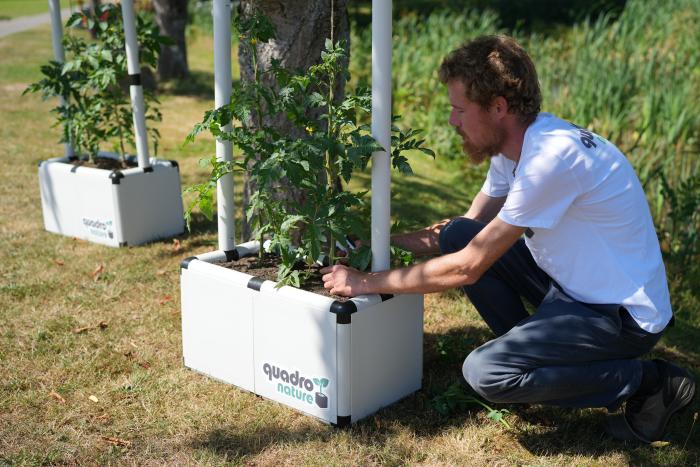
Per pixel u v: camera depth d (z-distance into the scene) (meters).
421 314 2.77
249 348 2.75
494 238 2.30
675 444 2.55
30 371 2.93
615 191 2.25
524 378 2.36
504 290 2.74
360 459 2.39
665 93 6.61
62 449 2.42
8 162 6.20
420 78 8.16
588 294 2.35
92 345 3.17
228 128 2.90
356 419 2.59
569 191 2.22
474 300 2.79
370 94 2.68
